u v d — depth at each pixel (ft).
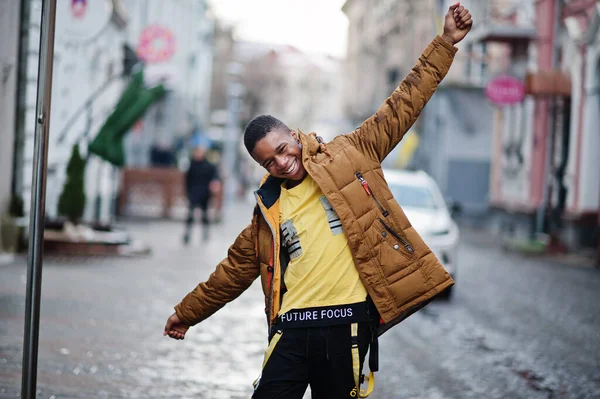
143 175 89.15
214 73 281.54
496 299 40.16
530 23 87.35
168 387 20.52
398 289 11.91
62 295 33.06
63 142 62.44
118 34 78.48
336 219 11.93
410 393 21.18
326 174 11.84
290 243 11.99
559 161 74.74
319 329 11.71
